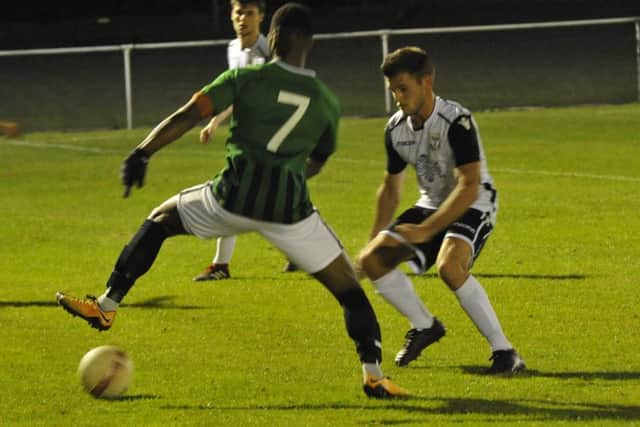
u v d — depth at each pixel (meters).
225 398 15.25
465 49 77.62
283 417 14.33
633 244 26.09
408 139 16.52
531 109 56.97
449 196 15.70
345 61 75.12
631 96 59.41
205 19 91.88
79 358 17.56
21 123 58.50
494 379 15.96
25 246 28.00
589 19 83.31
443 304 20.77
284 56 14.27
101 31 89.81
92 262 25.92
